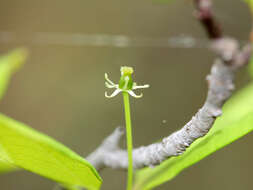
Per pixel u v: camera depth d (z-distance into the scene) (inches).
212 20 4.0
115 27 10.4
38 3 10.8
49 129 9.1
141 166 3.7
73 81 9.8
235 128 3.5
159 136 8.4
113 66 9.8
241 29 7.5
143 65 9.7
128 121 3.6
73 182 3.4
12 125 2.9
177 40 9.8
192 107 8.9
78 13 10.8
